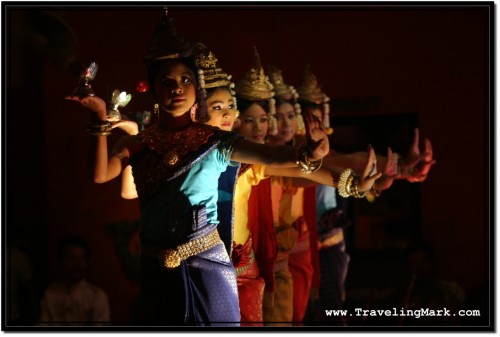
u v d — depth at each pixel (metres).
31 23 10.29
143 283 4.82
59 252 8.96
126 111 5.78
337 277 8.59
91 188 10.44
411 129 10.73
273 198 7.10
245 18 10.54
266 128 7.21
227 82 6.28
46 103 10.45
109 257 10.36
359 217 10.91
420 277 8.57
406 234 10.80
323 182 5.12
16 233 10.47
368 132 10.84
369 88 10.77
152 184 4.75
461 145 10.62
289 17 10.75
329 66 10.80
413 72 10.71
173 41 4.82
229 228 5.28
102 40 10.16
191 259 4.70
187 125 4.87
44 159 10.50
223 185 5.31
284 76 10.77
